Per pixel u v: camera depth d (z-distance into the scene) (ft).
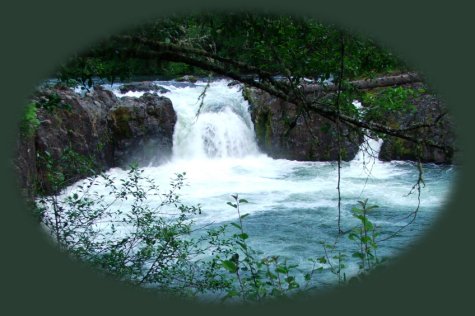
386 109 13.38
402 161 53.01
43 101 14.40
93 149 48.24
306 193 44.62
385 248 29.96
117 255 17.78
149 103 56.34
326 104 12.71
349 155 54.39
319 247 31.24
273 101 59.98
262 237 33.14
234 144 61.00
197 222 35.60
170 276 17.80
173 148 58.03
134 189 41.22
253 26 11.73
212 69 11.46
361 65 13.62
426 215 36.81
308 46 12.54
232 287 17.42
